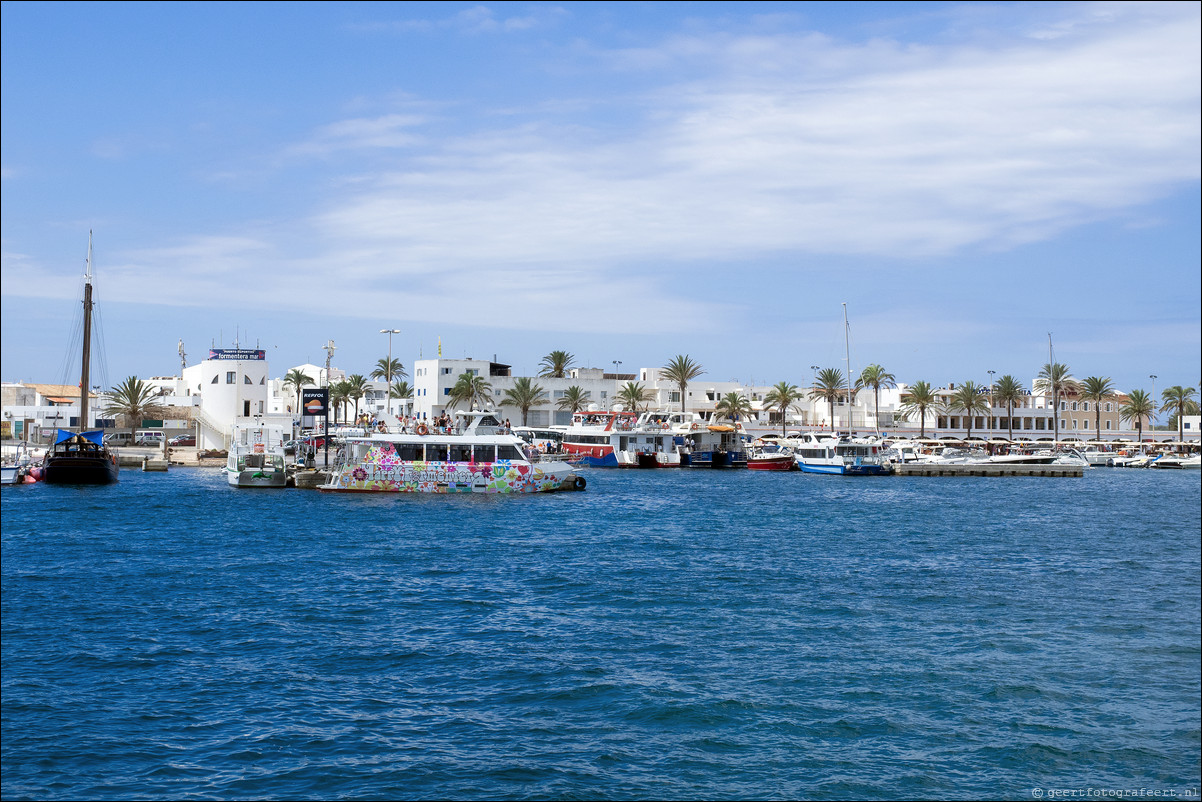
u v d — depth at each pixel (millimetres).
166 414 153375
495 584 37625
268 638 28828
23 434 148375
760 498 80562
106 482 91188
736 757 20125
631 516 63844
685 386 166750
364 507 68500
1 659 26266
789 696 23656
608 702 23156
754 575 40000
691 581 38469
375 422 97938
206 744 20469
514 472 79188
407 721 21922
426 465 78312
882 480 109812
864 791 18734
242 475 83375
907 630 30172
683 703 23062
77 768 19188
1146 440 189500
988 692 24016
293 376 175875
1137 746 20859
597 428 130750
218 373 137750
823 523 61000
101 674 25031
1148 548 50625
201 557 44406
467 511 66125
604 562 43250
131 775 18938
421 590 36344
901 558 45625
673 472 121438
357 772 19172
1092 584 38719
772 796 18438
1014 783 19172
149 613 32094
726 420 171000
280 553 45750
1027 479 116375
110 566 41688
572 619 31516
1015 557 46625
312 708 22656
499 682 24625
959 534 56031
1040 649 27875
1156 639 29141
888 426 178875
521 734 21188
